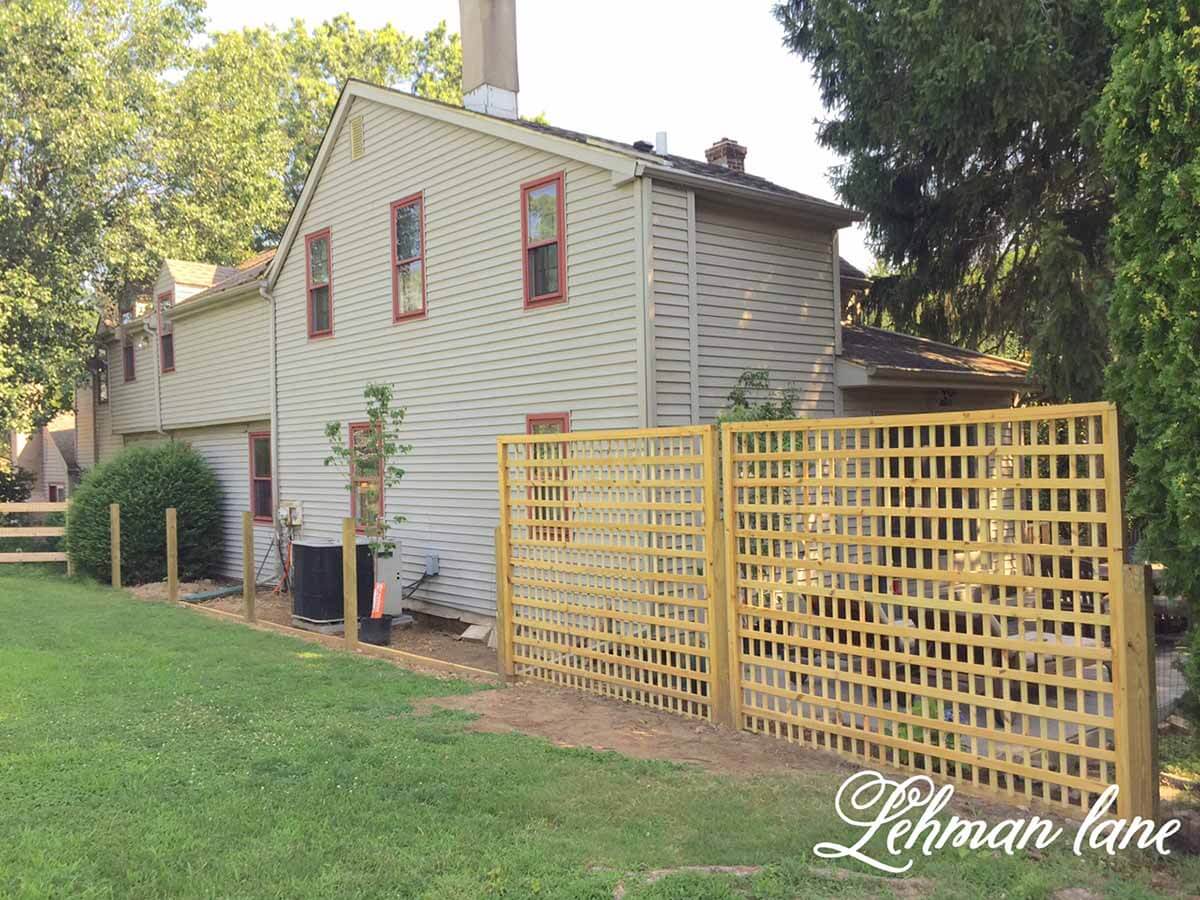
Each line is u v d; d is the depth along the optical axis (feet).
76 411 77.97
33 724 19.13
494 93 40.50
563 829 13.57
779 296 34.06
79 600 40.98
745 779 16.01
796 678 18.37
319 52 127.03
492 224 35.24
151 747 17.61
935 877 11.98
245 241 87.86
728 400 31.73
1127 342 13.84
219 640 30.32
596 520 22.65
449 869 12.10
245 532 35.37
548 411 33.04
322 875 11.84
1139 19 13.56
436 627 37.27
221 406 55.01
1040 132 33.04
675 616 20.95
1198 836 13.29
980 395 42.37
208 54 91.20
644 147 37.35
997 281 42.55
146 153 71.97
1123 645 13.41
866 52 34.47
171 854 12.45
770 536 18.61
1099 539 13.85
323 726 19.22
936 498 15.78
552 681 24.21
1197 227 12.77
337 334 44.27
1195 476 12.73
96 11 72.33
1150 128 13.41
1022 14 28.25
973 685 15.38
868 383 35.17
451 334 37.42
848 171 41.88
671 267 30.14
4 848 12.53
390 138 40.37
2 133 60.85
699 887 11.35
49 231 65.67
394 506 40.75
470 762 16.67
